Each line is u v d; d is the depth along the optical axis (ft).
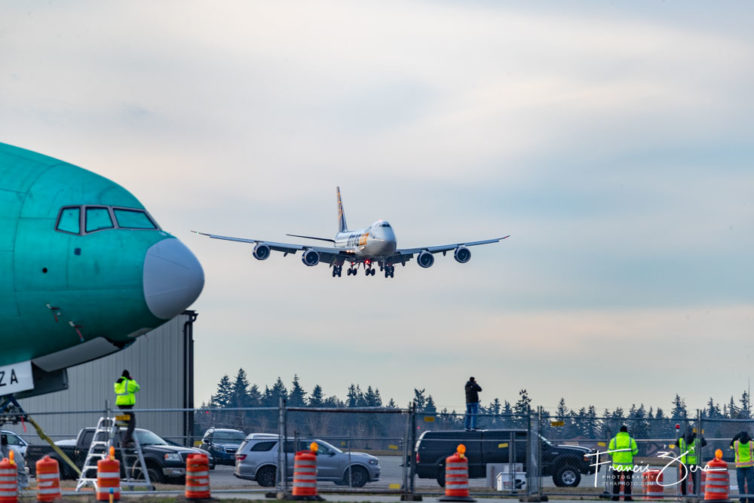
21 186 289.33
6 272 281.54
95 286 282.56
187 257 293.23
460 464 313.12
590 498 365.40
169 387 653.71
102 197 291.38
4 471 265.95
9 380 286.87
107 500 278.05
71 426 613.93
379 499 324.80
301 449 424.87
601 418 357.00
